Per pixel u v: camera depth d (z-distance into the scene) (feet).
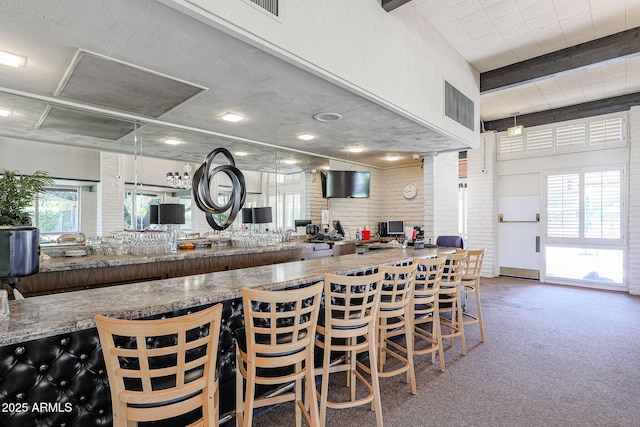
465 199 25.98
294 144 17.11
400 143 16.46
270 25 7.02
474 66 16.01
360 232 22.44
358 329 6.75
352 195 20.92
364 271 9.48
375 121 12.53
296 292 5.41
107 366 3.90
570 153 21.36
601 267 20.39
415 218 23.52
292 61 7.67
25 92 9.73
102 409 4.97
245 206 17.08
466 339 11.99
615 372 9.34
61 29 6.50
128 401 3.91
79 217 11.70
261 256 14.87
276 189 18.42
